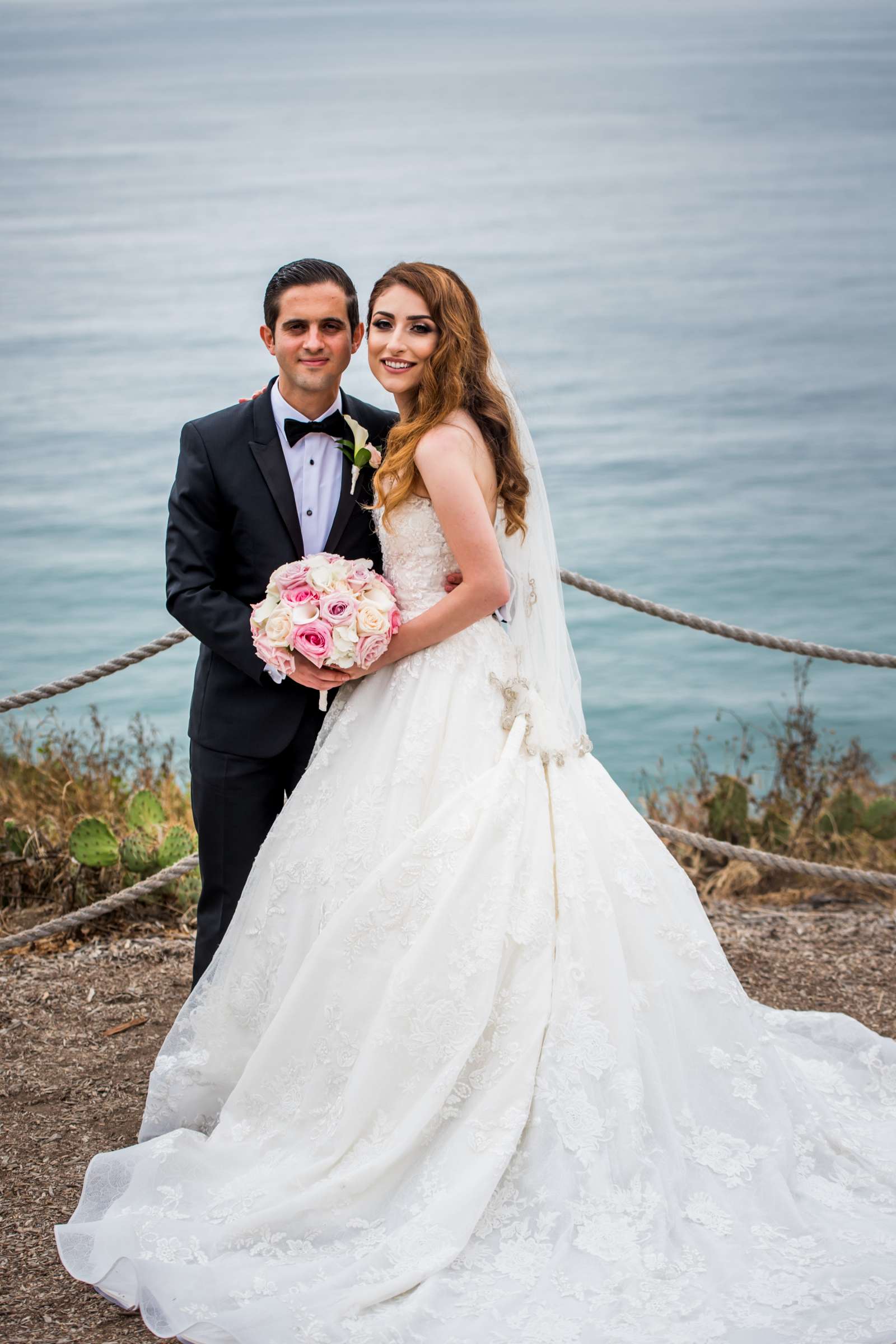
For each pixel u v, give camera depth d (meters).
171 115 159.00
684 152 116.06
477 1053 2.89
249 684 3.47
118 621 16.77
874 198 82.62
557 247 66.50
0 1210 3.02
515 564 3.35
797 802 6.20
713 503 23.86
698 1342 2.40
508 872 2.98
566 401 33.75
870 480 25.42
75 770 6.30
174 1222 2.77
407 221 75.81
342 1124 2.85
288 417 3.47
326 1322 2.46
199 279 55.59
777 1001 4.24
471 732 3.15
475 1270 2.61
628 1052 2.88
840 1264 2.65
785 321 46.00
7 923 4.93
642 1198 2.73
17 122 146.62
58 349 40.00
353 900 2.99
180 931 4.85
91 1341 2.55
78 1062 3.79
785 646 4.84
